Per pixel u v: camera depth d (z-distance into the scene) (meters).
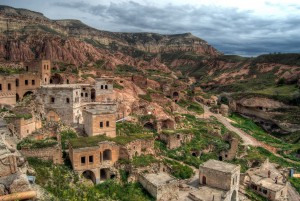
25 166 38.44
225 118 110.00
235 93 154.75
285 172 71.69
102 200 43.22
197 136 78.06
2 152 33.56
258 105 129.50
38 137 51.50
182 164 62.69
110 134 58.56
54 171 44.03
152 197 47.12
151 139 59.66
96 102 71.81
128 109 78.81
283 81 164.75
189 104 112.00
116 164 51.09
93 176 48.50
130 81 100.50
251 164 71.75
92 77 96.00
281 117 121.81
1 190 28.98
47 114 61.91
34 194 30.41
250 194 58.31
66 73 90.75
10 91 62.38
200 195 47.69
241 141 85.50
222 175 49.78
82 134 59.34
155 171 53.34
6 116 51.16
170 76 149.12
